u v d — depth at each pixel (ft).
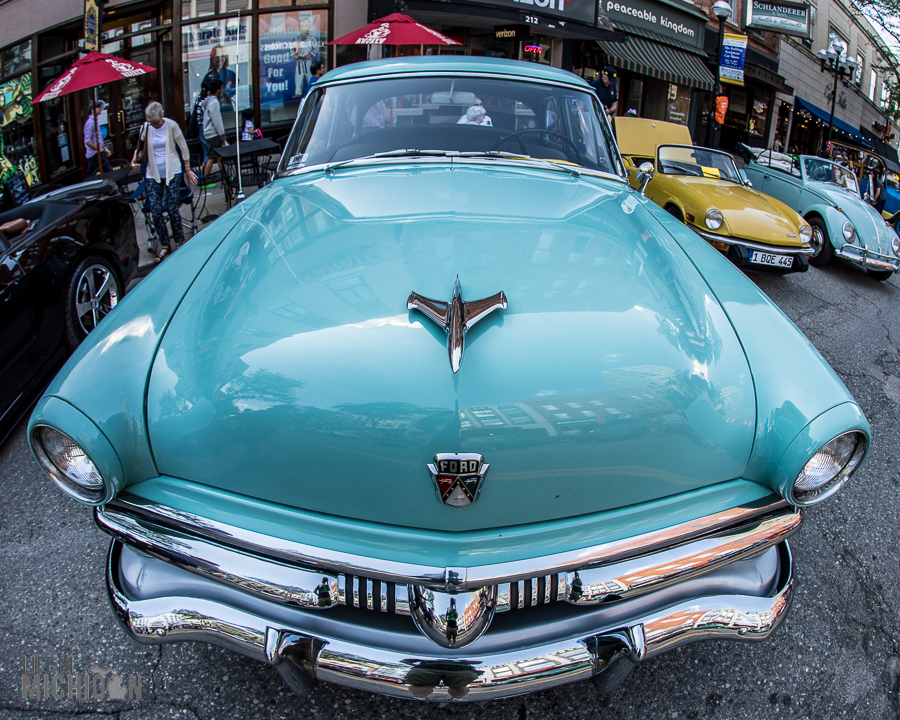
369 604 4.07
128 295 5.07
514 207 5.96
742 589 4.69
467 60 8.64
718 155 20.17
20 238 9.48
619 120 21.72
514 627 4.15
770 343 4.59
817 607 6.54
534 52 35.42
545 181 6.98
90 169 32.50
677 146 19.99
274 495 4.06
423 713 5.23
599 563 4.00
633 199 7.07
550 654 4.09
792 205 23.35
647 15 45.01
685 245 5.87
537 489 3.95
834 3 77.61
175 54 32.68
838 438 4.17
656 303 4.65
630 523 4.12
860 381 12.16
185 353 4.35
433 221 5.49
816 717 5.31
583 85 8.75
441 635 3.89
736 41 39.42
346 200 6.15
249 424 4.02
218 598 4.42
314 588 4.05
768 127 66.80
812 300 17.48
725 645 6.01
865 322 15.99
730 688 5.55
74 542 7.04
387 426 3.87
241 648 4.29
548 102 8.25
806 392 4.25
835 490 4.31
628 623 4.27
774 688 5.57
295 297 4.53
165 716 5.16
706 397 4.21
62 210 10.53
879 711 5.39
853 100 90.58
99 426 4.04
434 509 3.91
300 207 6.13
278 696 5.35
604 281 4.75
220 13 31.58
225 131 28.27
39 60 34.99
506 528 3.99
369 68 8.61
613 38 39.91
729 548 4.25
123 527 4.25
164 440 4.15
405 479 3.89
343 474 3.94
